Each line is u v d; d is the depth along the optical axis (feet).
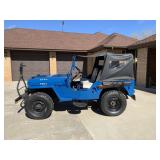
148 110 17.48
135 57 35.73
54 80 15.74
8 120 14.85
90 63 41.70
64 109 17.90
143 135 12.00
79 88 16.28
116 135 11.98
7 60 40.52
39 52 43.75
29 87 15.58
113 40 39.70
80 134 12.15
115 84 16.05
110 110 16.14
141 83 32.78
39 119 15.15
